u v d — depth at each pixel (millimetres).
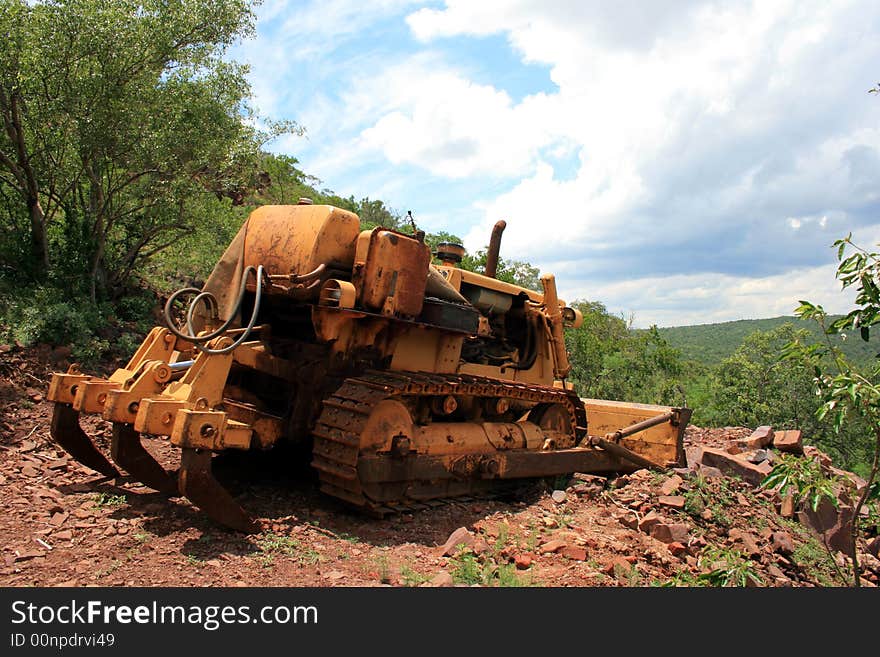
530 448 6910
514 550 4668
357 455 4988
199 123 9852
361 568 4195
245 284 5230
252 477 5988
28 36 8352
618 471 7703
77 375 5309
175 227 10633
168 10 9844
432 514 5574
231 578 3861
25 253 9375
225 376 4762
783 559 5840
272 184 24375
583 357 21172
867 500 4059
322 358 5598
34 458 5816
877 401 3359
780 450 9656
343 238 5477
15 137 8742
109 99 9031
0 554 3865
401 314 5570
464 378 6254
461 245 7445
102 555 3980
